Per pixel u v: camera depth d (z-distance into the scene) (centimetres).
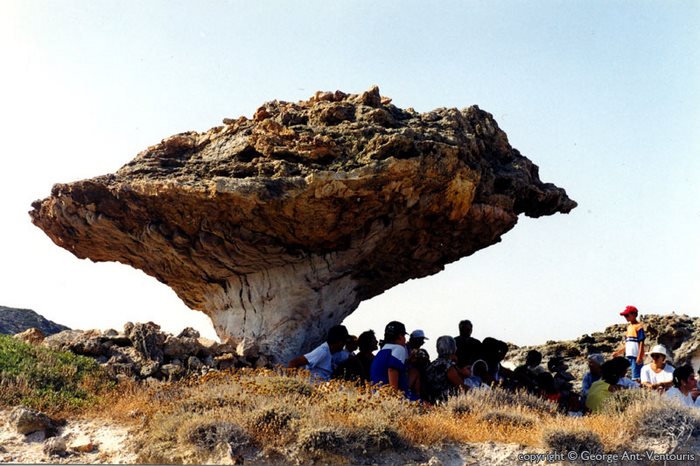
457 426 1327
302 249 1930
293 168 1761
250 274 2006
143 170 1892
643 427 1330
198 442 1207
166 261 2042
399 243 1984
